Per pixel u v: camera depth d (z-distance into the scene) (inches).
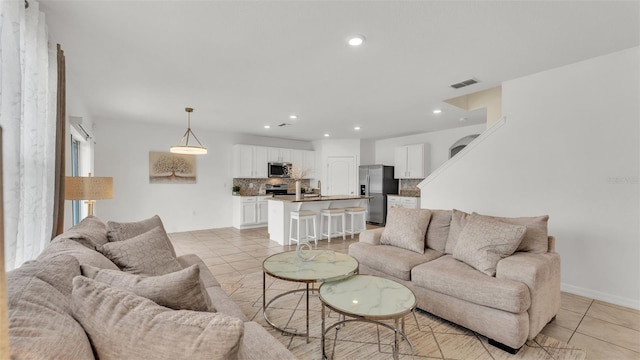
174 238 226.7
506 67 119.7
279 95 155.9
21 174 65.6
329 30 89.7
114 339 33.1
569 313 101.8
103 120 219.6
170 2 75.2
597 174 112.9
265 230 262.8
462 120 219.5
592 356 78.4
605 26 88.7
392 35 92.8
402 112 194.1
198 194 263.0
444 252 117.3
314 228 209.6
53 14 79.7
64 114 92.4
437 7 78.1
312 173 327.9
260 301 111.9
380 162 326.0
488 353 79.3
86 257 60.0
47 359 26.6
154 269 76.0
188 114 201.3
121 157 227.1
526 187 130.4
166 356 31.2
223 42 97.0
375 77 129.5
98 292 36.7
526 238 96.6
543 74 124.9
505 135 136.8
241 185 288.5
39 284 39.9
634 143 105.2
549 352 79.5
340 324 93.4
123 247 75.0
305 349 81.4
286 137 308.5
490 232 96.7
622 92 107.0
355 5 77.1
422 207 172.2
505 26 88.0
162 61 112.0
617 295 108.8
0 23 54.6
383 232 129.3
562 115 120.3
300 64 115.1
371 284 84.6
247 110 188.7
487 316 82.1
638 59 103.7
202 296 44.7
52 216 80.5
